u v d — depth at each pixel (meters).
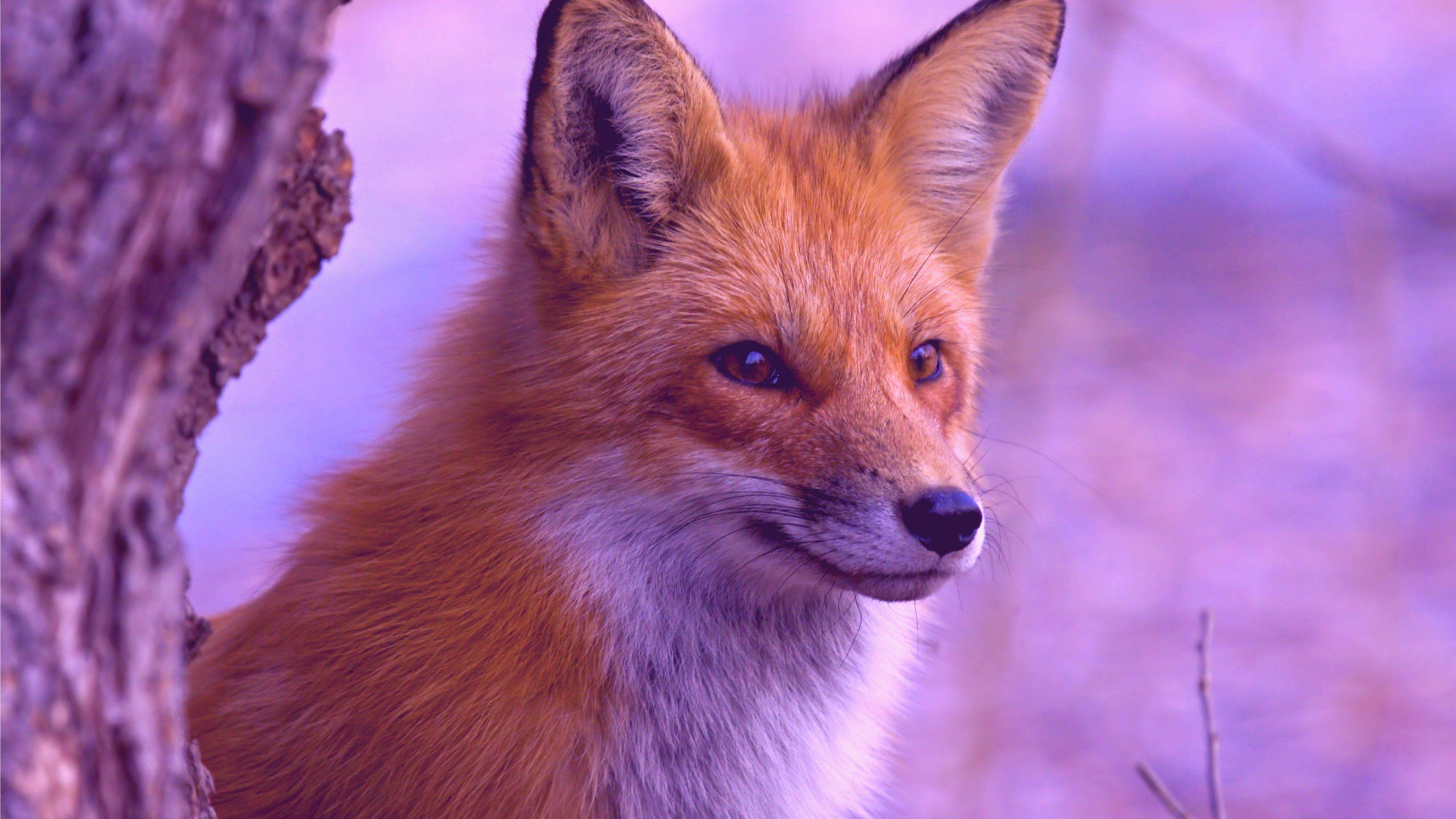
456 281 12.82
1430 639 14.48
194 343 4.12
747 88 9.96
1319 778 12.37
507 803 6.41
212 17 3.98
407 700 6.45
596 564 6.74
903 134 7.78
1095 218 26.14
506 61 27.41
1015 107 8.06
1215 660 14.11
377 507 6.96
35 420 3.87
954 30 7.70
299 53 4.11
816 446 6.74
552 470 6.73
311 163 5.03
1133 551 15.80
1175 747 12.91
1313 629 14.51
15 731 3.93
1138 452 18.00
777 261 7.04
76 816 4.12
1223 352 21.02
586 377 6.76
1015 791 12.09
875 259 7.29
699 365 6.79
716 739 7.19
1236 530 16.17
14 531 3.87
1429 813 11.72
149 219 3.95
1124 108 30.73
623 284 6.93
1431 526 16.52
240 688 6.90
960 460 7.27
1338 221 26.14
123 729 4.23
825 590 7.46
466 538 6.68
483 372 7.08
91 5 3.87
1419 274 23.78
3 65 3.80
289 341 19.88
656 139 6.98
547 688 6.57
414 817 6.41
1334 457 17.73
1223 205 27.16
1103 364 20.36
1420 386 19.64
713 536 6.93
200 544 15.99
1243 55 23.91
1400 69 29.17
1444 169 23.78
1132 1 22.41
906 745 10.63
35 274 3.82
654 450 6.75
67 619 4.00
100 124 3.85
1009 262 15.69
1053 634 14.16
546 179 6.65
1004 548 14.43
